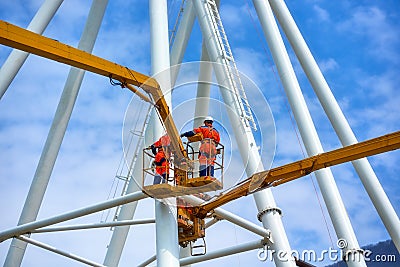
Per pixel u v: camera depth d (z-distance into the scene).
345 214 20.02
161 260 16.02
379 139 18.00
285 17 22.98
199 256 19.52
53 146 23.67
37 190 23.36
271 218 19.62
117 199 18.16
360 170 20.72
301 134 21.05
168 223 16.45
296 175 18.61
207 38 21.48
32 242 20.23
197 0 22.31
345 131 21.25
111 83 17.14
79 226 19.97
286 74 21.73
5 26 15.69
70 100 23.91
